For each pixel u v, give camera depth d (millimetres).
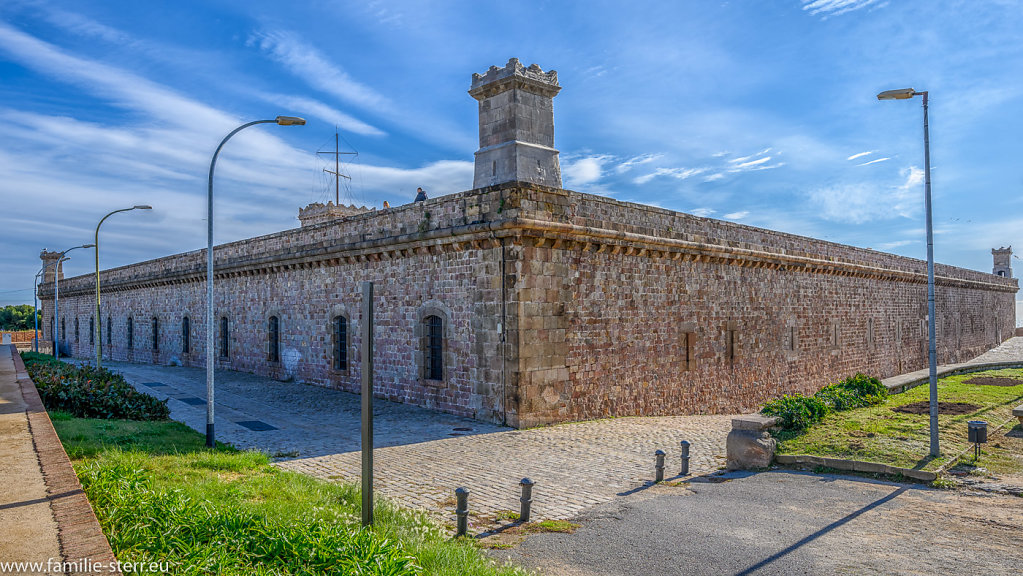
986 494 11602
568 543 9078
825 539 9219
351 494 10266
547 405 18969
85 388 17625
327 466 13531
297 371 28078
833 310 34469
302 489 10258
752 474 13406
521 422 18203
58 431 13125
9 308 95438
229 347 33312
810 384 32062
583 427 18781
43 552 5750
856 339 36500
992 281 62469
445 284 20719
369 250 23391
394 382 22812
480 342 19406
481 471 13352
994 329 63688
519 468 13664
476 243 19312
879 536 9336
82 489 7922
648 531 9594
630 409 22000
